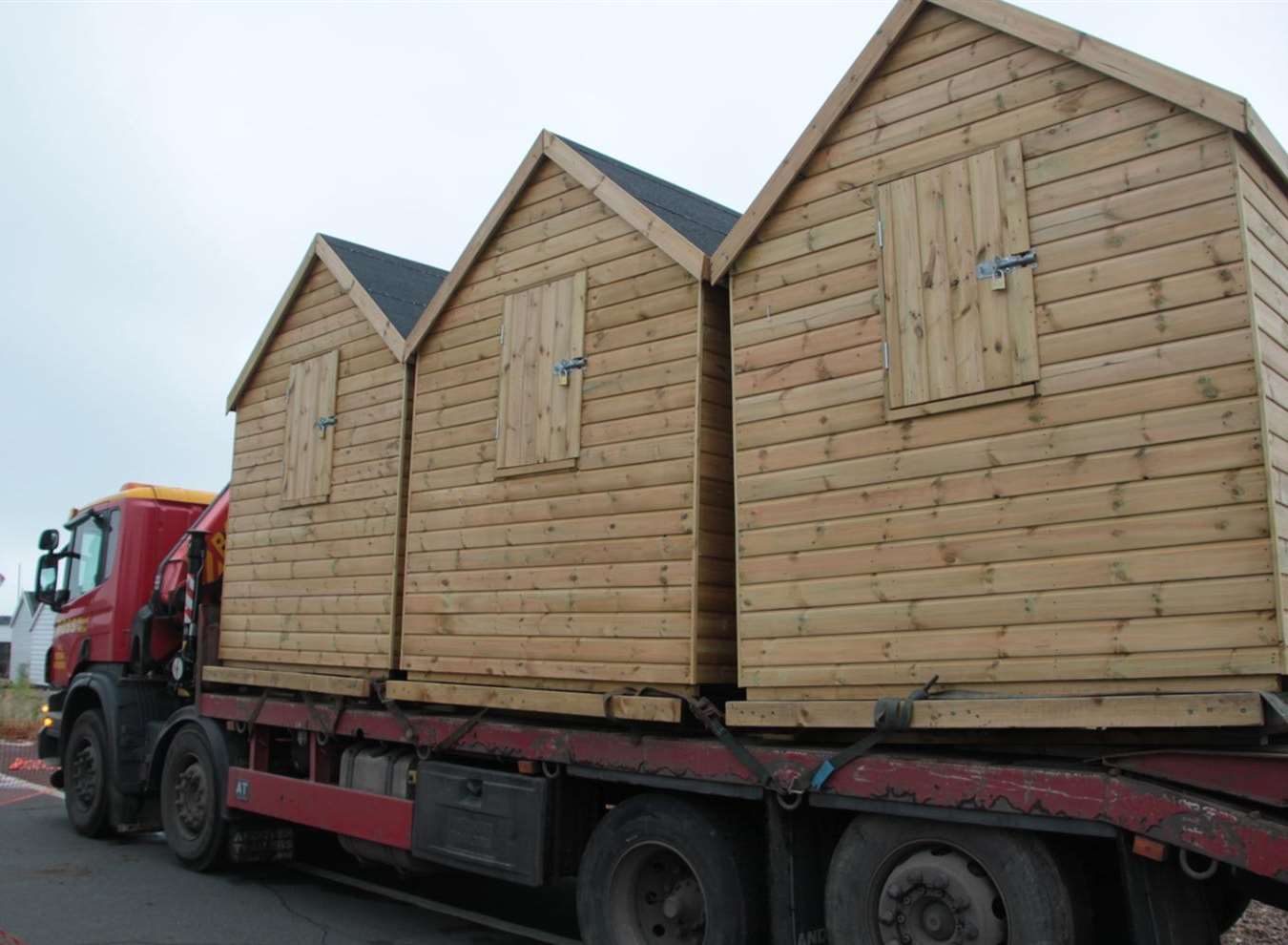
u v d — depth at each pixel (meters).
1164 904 3.80
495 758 6.48
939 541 4.49
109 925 6.87
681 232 5.88
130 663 9.87
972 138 4.63
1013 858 4.07
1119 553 3.99
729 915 4.93
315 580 8.00
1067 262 4.26
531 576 6.26
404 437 7.40
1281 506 3.79
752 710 4.91
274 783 7.91
